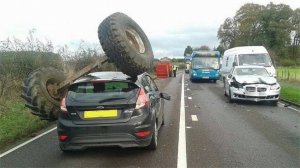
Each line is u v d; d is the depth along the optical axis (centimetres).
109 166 705
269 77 1742
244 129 1058
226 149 818
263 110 1490
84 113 749
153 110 806
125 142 745
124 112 748
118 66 939
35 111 1023
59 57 2005
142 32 1069
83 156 782
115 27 937
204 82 3731
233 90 1714
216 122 1184
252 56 2452
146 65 959
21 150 850
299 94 2064
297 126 1109
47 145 898
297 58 9281
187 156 761
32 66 1734
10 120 1178
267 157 752
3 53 1652
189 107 1587
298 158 743
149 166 697
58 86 1052
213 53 3778
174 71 5231
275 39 9362
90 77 804
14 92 1609
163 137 948
